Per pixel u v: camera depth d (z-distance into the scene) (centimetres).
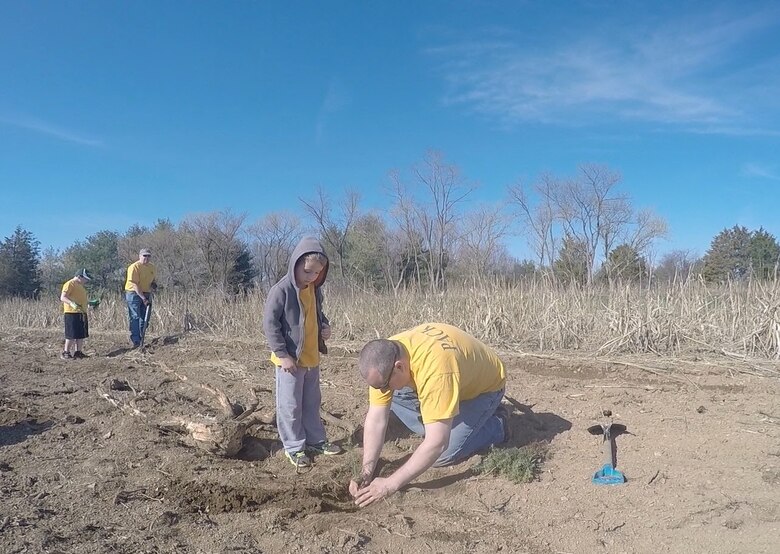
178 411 637
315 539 368
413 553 355
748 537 347
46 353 1157
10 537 358
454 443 462
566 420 561
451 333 445
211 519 399
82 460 500
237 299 1441
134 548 352
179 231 4016
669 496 402
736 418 544
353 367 868
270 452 525
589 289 1023
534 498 415
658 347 859
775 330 805
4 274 3891
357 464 471
